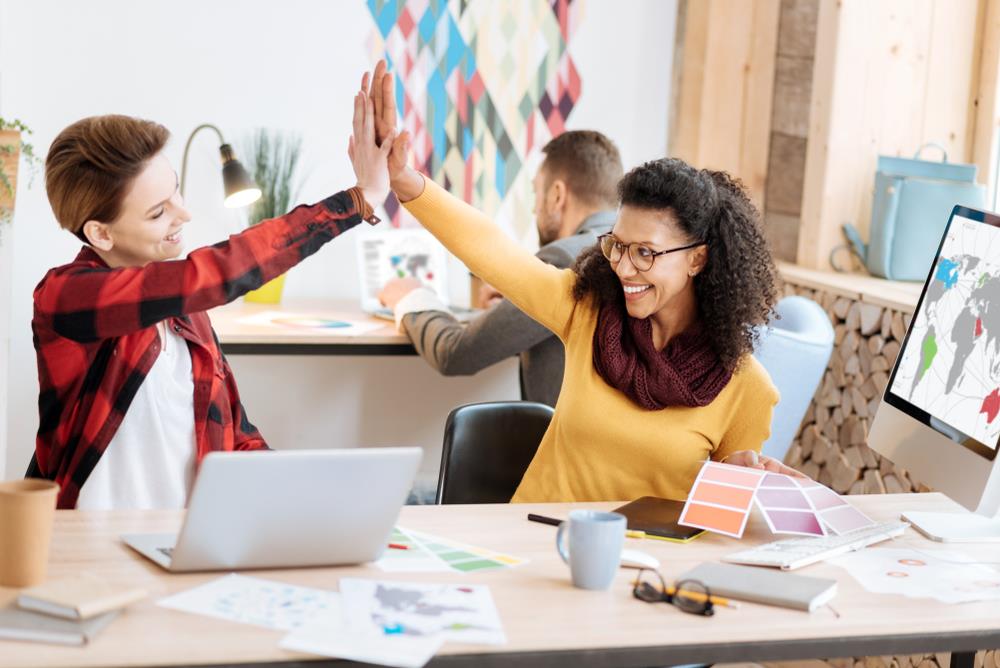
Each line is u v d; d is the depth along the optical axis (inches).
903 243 142.8
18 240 144.6
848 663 127.1
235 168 125.4
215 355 80.4
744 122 162.7
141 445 75.7
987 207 149.3
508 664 54.3
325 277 156.0
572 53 161.3
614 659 55.7
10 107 142.7
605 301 86.0
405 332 134.3
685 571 66.1
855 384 133.3
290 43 150.3
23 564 57.1
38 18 142.2
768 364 111.2
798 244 156.4
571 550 62.3
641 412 84.5
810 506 76.0
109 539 66.0
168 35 146.4
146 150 74.8
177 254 78.7
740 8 160.2
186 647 51.9
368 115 77.5
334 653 52.1
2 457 104.7
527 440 95.0
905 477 123.7
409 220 158.7
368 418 159.2
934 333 82.7
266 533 61.0
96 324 70.4
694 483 77.2
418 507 76.9
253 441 83.1
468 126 159.3
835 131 149.0
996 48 148.2
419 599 59.1
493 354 120.2
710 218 82.2
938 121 151.5
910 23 148.4
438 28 156.0
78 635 51.8
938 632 60.3
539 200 124.8
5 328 102.9
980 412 74.4
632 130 164.9
